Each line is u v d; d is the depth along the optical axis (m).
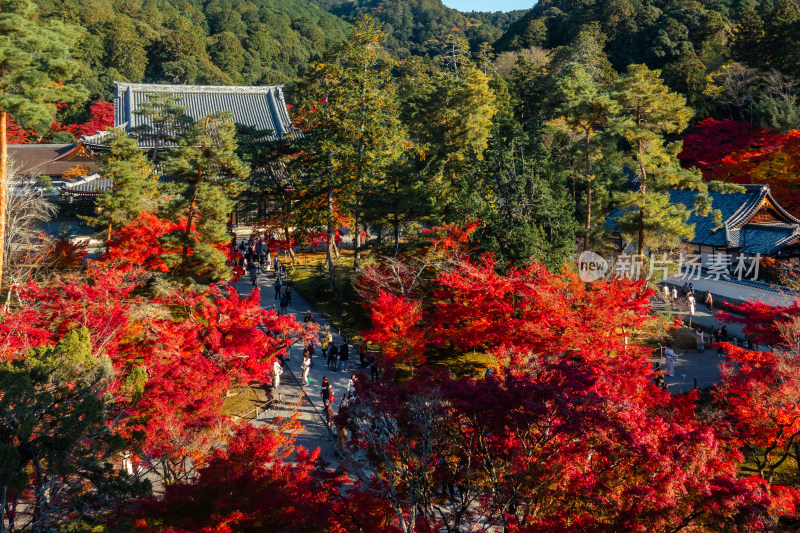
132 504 9.88
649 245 30.08
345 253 43.66
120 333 18.36
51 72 22.59
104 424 10.19
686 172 28.06
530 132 38.50
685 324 30.83
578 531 9.88
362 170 33.84
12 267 27.45
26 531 8.96
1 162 23.31
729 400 16.41
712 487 9.69
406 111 51.56
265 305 31.67
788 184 43.69
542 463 10.41
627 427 10.94
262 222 42.00
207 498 10.12
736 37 66.31
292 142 38.88
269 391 21.36
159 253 28.00
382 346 21.92
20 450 9.12
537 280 21.00
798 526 11.02
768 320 20.98
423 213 29.77
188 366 16.36
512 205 27.03
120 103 59.31
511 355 17.36
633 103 28.95
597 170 31.38
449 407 11.35
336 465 16.38
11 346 15.09
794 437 15.12
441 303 22.61
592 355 16.39
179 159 27.59
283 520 9.98
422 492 11.18
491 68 79.88
